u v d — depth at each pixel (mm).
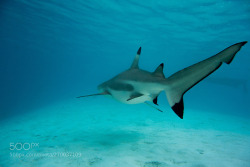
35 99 33344
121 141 5742
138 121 10367
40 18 24438
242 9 16547
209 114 17312
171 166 3699
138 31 28578
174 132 7434
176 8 18672
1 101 33031
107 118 11305
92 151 4695
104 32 30688
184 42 31297
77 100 24219
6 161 4246
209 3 16516
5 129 9094
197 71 2730
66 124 9398
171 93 3057
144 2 18328
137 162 3916
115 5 19594
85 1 18812
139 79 3844
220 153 4609
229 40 26266
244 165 3713
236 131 8789
